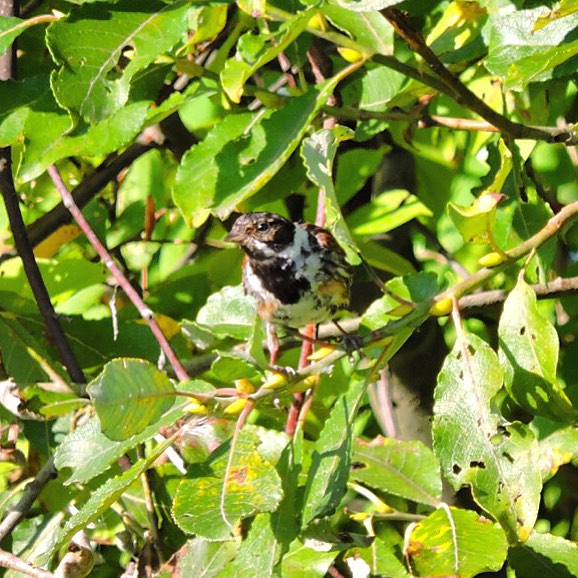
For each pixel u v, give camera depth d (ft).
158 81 23.07
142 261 35.83
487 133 30.48
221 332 26.11
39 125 21.83
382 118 25.61
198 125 33.14
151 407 19.54
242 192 21.06
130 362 19.36
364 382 21.47
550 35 22.56
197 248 35.09
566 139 24.21
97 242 26.89
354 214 31.22
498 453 20.22
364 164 32.27
